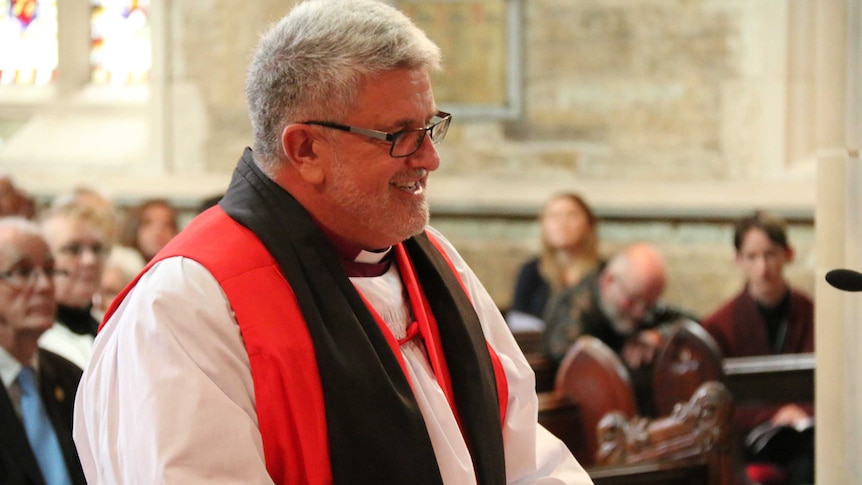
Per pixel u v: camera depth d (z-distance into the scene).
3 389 3.59
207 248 2.16
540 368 6.36
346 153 2.14
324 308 2.15
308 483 2.04
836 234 3.25
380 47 2.11
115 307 2.23
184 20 10.82
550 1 10.52
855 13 3.19
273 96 2.18
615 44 10.55
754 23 10.34
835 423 3.26
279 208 2.22
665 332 6.01
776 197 10.20
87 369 2.19
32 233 3.82
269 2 10.71
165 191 10.79
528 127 10.65
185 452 1.93
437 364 2.32
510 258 10.56
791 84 10.29
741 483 4.91
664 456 3.92
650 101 10.56
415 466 2.09
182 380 1.99
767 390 5.92
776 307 6.79
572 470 2.52
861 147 3.18
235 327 2.08
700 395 3.92
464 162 10.69
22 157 11.03
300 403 2.06
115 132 11.24
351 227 2.23
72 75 11.52
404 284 2.42
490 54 10.59
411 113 2.13
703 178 10.52
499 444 2.31
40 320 3.80
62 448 3.81
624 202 10.44
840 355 3.25
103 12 11.55
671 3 10.46
